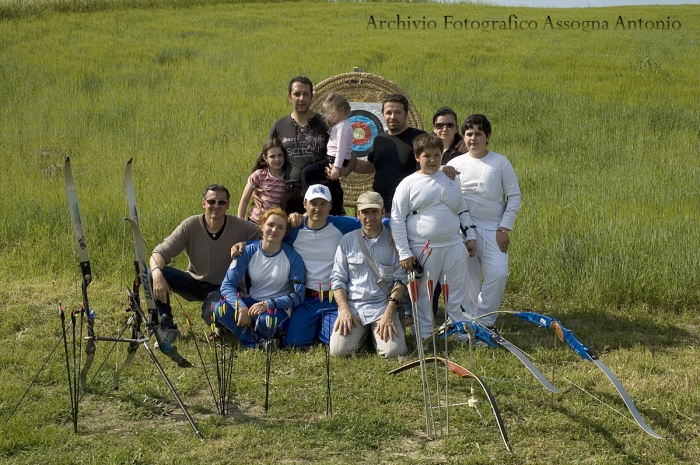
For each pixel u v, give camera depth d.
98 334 6.29
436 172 5.99
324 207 6.16
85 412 4.92
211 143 14.55
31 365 5.61
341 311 5.95
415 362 5.15
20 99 17.73
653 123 15.99
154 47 23.67
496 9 35.72
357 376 5.49
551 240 8.27
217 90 18.81
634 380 5.41
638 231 8.49
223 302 5.00
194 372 5.52
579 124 15.95
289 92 6.79
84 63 21.38
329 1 37.09
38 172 12.45
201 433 4.62
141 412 4.92
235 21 28.69
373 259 6.05
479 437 4.57
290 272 6.15
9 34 24.84
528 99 17.98
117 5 31.67
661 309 7.05
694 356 5.95
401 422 4.77
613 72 20.94
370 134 8.02
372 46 23.83
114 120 16.14
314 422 4.80
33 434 4.53
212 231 6.31
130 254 8.20
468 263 6.45
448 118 6.69
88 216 9.22
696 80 20.11
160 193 10.90
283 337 6.13
